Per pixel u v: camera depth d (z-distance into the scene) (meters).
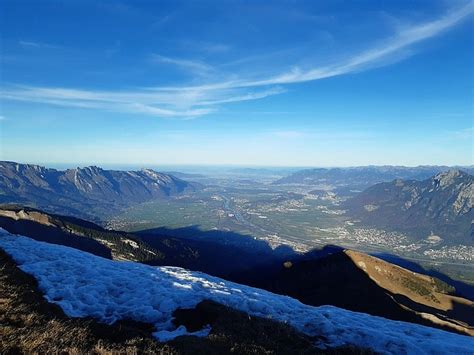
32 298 21.97
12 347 14.29
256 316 24.91
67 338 15.83
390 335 24.27
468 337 28.78
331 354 20.09
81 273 33.22
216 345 17.62
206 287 33.03
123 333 18.41
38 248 43.38
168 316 23.73
